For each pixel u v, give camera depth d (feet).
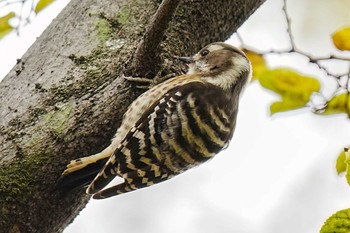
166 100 37.11
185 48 39.65
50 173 34.30
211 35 40.96
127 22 38.40
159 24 33.83
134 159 35.88
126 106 35.88
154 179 36.63
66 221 35.50
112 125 35.63
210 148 37.93
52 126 34.81
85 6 38.78
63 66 36.55
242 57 41.01
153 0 39.27
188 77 39.37
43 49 37.29
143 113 36.40
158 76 37.73
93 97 35.68
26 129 34.71
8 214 33.65
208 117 37.91
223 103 39.04
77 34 37.73
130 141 35.68
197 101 37.73
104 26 38.11
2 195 33.60
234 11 41.68
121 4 38.88
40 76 36.24
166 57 38.88
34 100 35.47
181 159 37.06
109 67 36.68
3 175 33.81
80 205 35.99
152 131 36.32
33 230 34.27
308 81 36.42
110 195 35.58
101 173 34.73
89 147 35.12
